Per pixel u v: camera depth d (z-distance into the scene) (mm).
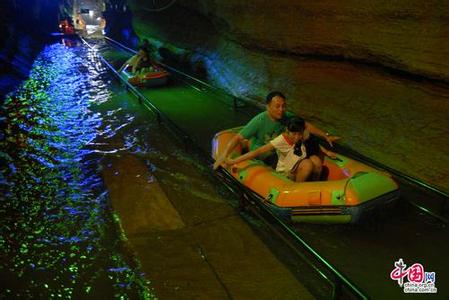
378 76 6363
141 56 12727
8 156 7109
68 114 9742
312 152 4879
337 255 4000
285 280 3686
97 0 41188
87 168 6473
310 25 7371
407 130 5562
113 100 10867
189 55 14773
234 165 5121
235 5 9906
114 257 4141
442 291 3477
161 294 3566
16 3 22844
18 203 5383
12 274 3930
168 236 4461
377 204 4195
